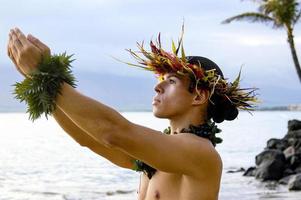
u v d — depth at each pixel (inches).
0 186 1099.9
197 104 115.6
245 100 120.5
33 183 1165.1
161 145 104.9
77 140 123.8
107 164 1620.3
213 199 111.2
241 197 857.5
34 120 103.6
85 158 1857.8
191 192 109.6
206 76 114.9
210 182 110.6
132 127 103.0
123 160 125.3
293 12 1460.4
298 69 1502.2
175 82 115.9
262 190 912.9
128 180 1203.2
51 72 101.5
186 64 114.4
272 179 1000.2
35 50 102.6
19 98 102.4
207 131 113.7
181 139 108.7
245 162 1679.4
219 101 117.8
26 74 103.0
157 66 117.8
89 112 100.3
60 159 1830.7
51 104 101.3
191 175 109.3
